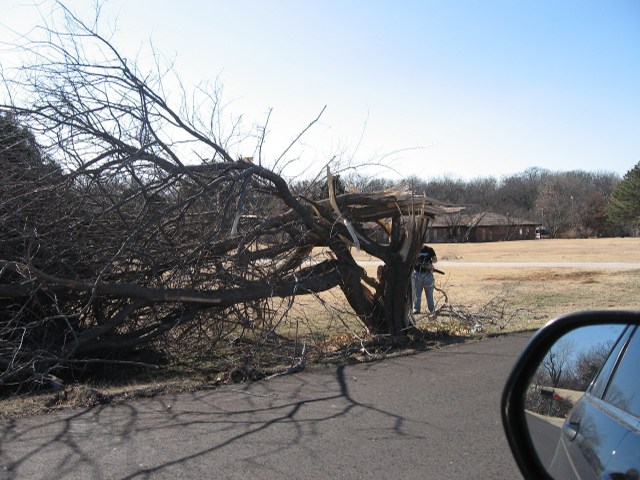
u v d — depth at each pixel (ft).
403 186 34.78
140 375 25.91
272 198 31.73
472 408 20.01
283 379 24.43
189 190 28.17
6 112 25.41
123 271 27.66
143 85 26.53
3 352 23.12
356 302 32.76
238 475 14.62
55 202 26.03
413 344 31.81
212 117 48.44
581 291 57.36
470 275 79.36
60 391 21.68
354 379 24.26
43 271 25.80
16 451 16.10
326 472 14.82
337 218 31.71
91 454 15.90
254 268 29.40
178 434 17.52
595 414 10.17
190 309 28.48
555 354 11.09
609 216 283.59
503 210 332.39
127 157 25.31
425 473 14.75
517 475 14.58
